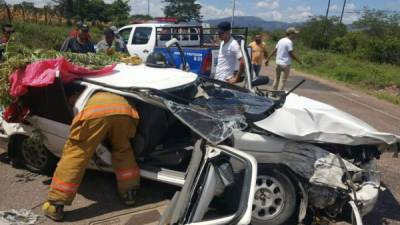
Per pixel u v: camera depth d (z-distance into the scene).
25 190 4.65
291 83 16.17
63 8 50.03
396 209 4.66
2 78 4.58
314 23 47.84
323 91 14.34
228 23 6.69
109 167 4.39
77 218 4.10
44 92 4.52
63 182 3.99
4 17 24.45
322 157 3.93
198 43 12.51
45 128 4.69
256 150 3.95
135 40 11.82
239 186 2.82
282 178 3.90
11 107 4.68
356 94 14.30
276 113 4.18
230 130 3.73
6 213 4.03
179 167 4.32
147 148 4.35
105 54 5.87
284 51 10.60
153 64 5.62
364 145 4.23
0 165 5.36
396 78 18.59
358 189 3.96
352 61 27.00
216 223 2.59
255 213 3.95
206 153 2.90
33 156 5.09
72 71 4.49
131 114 4.07
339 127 4.14
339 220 4.21
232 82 6.70
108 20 53.25
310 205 4.03
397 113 10.89
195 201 2.68
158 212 4.15
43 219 4.05
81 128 3.96
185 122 3.70
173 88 4.43
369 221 4.35
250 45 11.70
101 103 4.02
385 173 5.81
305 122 4.13
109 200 4.48
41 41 17.95
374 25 47.28
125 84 4.30
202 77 5.49
